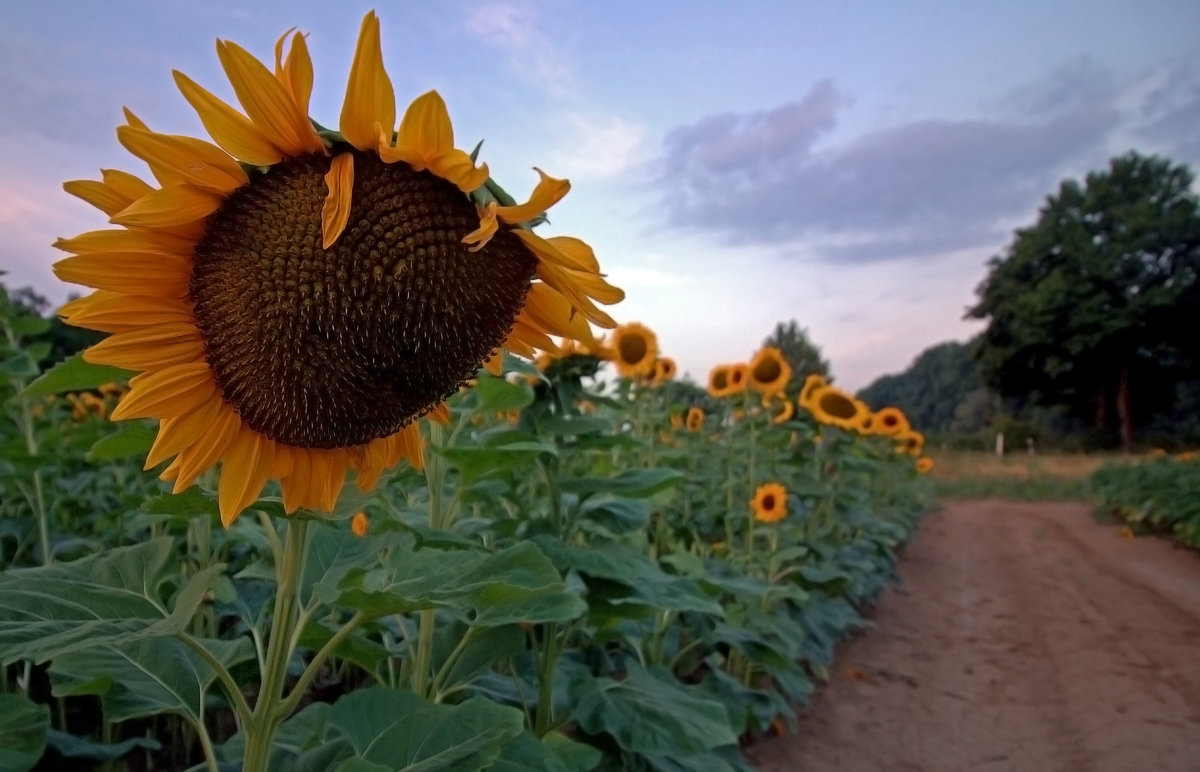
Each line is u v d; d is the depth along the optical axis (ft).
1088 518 68.49
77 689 7.31
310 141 5.15
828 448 31.94
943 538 56.59
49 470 15.57
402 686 10.23
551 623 10.37
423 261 5.01
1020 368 196.24
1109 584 38.11
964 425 281.74
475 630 9.02
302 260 4.98
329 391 5.23
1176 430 204.13
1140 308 178.81
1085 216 197.06
